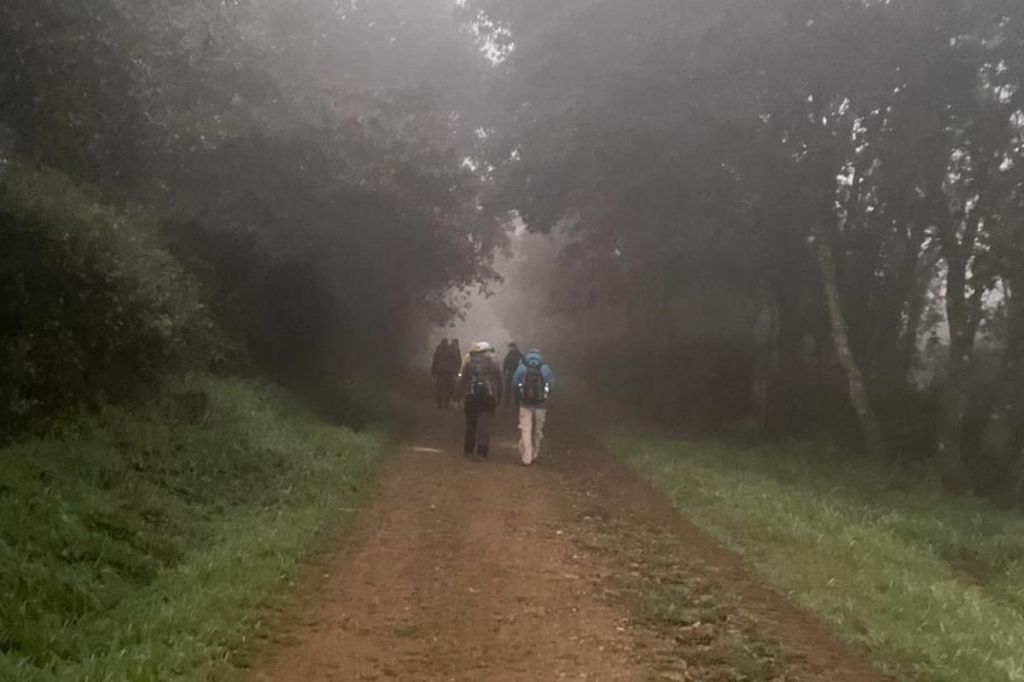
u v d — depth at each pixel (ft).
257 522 31.86
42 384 32.22
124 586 23.98
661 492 45.03
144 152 44.04
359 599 25.85
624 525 37.11
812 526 38.22
